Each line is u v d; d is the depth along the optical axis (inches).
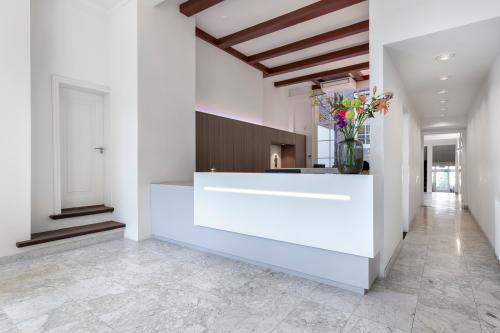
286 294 97.3
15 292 97.8
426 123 317.7
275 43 250.2
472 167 250.4
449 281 109.5
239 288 102.0
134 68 161.9
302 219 107.7
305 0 183.5
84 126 172.6
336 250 100.2
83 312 84.7
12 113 128.6
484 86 173.2
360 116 101.4
